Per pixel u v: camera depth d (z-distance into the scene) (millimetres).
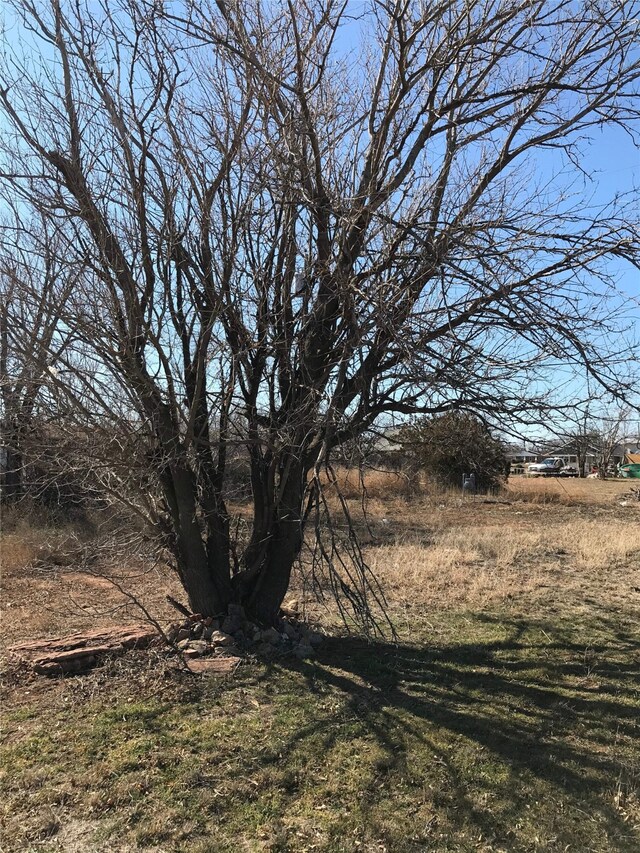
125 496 5555
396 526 13984
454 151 5289
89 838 2963
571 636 6230
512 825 3100
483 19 4809
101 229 4707
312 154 5105
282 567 5770
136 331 4875
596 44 4883
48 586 7828
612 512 18641
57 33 4551
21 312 4785
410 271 4793
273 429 5020
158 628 5098
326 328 5227
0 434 5164
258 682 4781
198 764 3582
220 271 5078
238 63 4844
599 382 4129
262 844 2918
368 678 4957
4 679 4781
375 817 3127
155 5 4449
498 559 9914
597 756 3805
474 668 5297
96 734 3936
